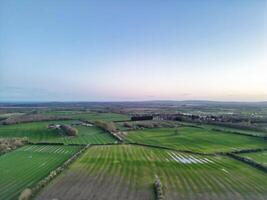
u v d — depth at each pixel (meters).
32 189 43.03
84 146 85.12
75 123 146.75
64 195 41.84
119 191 43.72
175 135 105.81
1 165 61.19
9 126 132.50
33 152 76.44
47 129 122.25
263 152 75.06
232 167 59.25
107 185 46.47
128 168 57.62
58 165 60.84
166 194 42.47
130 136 104.38
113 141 94.50
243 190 44.69
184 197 41.34
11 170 56.78
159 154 72.62
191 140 95.00
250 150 76.50
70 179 49.59
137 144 87.88
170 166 59.75
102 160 64.88
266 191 44.31
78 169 56.41
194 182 48.56
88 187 45.41
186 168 58.22
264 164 60.34
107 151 76.19
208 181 49.22
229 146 83.75
